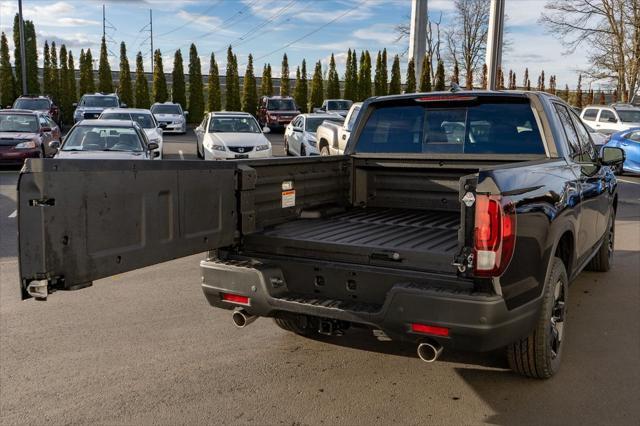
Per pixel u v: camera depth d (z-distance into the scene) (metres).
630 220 10.73
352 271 3.72
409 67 38.97
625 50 36.41
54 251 2.60
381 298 3.66
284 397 3.87
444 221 4.77
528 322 3.58
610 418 3.61
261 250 4.09
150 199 3.13
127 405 3.74
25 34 43.34
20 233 2.53
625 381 4.13
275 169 4.34
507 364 4.41
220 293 4.02
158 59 43.03
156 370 4.28
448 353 4.64
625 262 7.61
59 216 2.62
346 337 4.97
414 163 5.20
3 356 4.51
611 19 36.28
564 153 4.70
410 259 3.57
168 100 44.81
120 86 43.00
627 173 18.30
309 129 19.22
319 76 46.00
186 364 4.39
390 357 4.55
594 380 4.14
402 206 5.38
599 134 20.28
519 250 3.39
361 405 3.77
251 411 3.68
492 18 18.97
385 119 5.44
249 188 3.97
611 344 4.82
